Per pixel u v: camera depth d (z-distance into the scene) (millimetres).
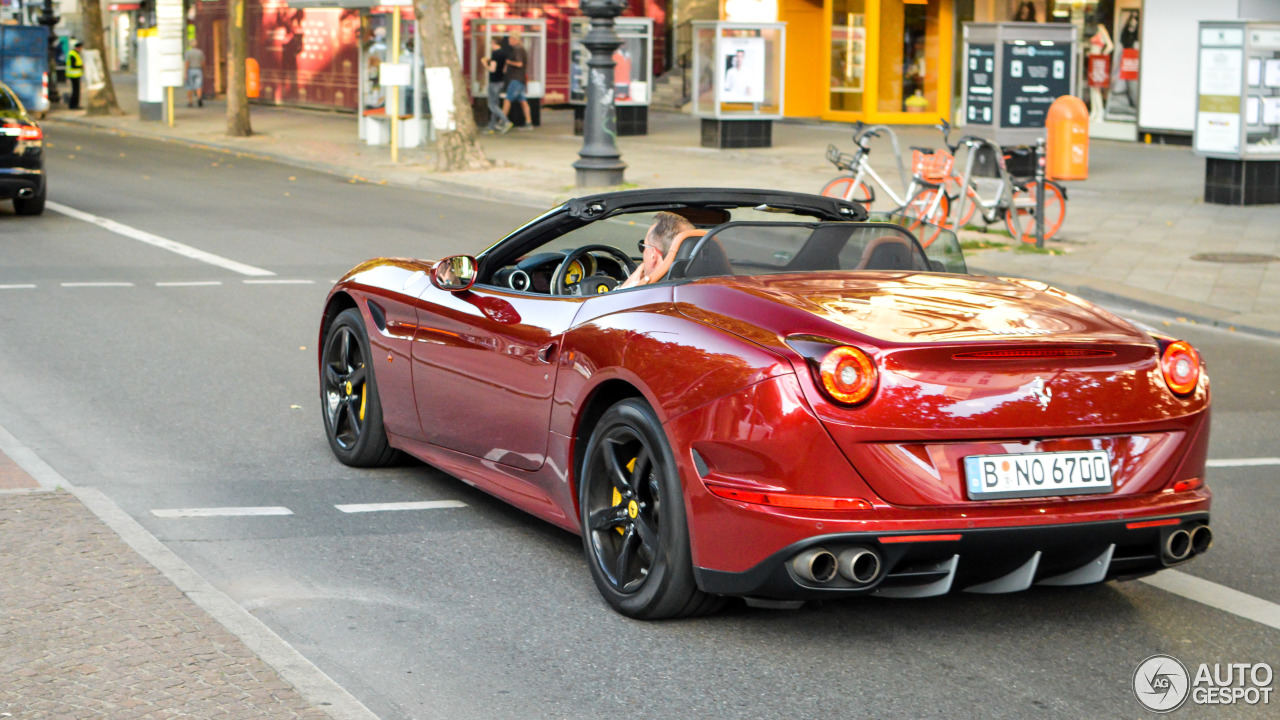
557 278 6051
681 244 5320
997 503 4297
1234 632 4809
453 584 5156
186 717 3721
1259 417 8641
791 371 4250
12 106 17516
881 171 23516
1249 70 18828
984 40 21141
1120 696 4223
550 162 26406
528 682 4242
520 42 33625
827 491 4207
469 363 5750
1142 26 28453
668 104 40812
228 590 5020
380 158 27641
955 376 4281
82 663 4078
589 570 5352
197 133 34219
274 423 7727
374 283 6652
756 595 4348
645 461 4723
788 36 34719
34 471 6434
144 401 8164
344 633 4629
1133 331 4684
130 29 67000
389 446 6723
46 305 11383
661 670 4355
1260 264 14602
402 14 29562
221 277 13148
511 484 5625
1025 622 4867
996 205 16328
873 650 4562
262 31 46312
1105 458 4434
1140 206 19281
